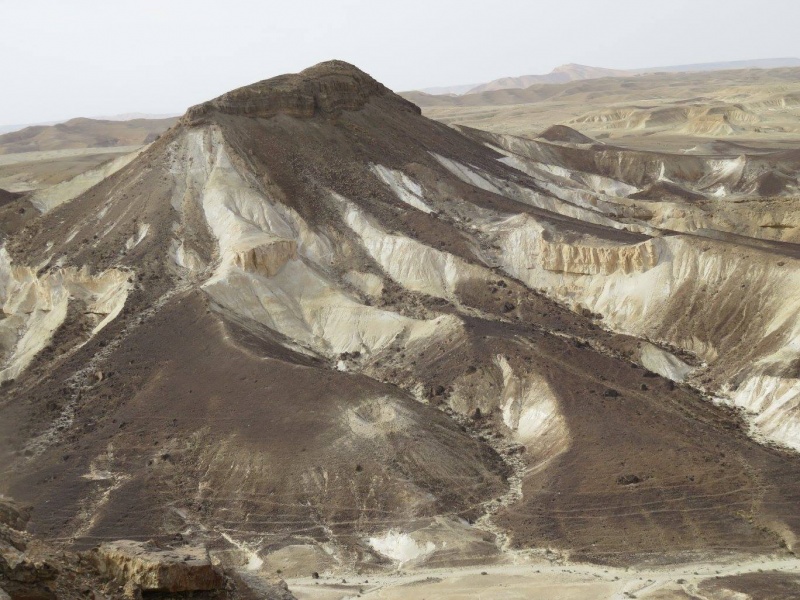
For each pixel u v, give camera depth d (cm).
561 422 6631
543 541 5488
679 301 8556
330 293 8688
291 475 6066
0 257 9800
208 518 5891
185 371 7188
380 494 5922
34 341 8419
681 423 6556
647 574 5028
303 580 5184
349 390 6731
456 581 4991
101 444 6562
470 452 6456
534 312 8725
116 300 8300
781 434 6644
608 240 9306
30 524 5544
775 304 7962
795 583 4762
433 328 8044
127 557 2833
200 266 8775
